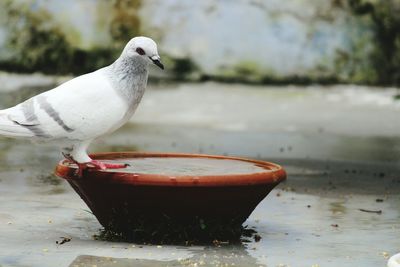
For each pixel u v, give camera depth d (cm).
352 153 1396
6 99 1866
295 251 709
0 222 809
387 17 2272
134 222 734
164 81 2162
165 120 1748
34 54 2175
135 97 725
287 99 2023
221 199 716
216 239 742
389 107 1947
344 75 2217
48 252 690
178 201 709
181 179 693
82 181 723
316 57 2217
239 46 2212
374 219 859
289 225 823
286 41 2222
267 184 731
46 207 888
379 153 1403
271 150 1414
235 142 1496
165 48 2192
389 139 1569
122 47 2192
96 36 2189
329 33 2242
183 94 2033
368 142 1527
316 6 2267
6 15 2195
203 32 2219
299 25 2239
